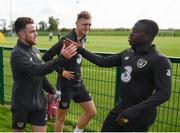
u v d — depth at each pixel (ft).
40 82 13.99
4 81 27.76
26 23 13.28
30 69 12.83
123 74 12.08
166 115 20.10
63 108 17.60
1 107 25.08
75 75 17.08
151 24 11.75
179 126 19.15
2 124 20.86
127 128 11.98
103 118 21.45
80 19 16.53
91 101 18.03
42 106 14.19
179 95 21.67
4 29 248.93
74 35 16.60
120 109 12.23
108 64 13.61
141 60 11.66
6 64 29.78
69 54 12.55
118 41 183.01
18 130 13.99
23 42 13.44
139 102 11.76
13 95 13.83
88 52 14.01
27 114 13.87
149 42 11.80
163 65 11.32
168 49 113.80
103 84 22.88
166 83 11.21
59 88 17.33
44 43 154.10
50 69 12.60
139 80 11.71
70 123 21.53
